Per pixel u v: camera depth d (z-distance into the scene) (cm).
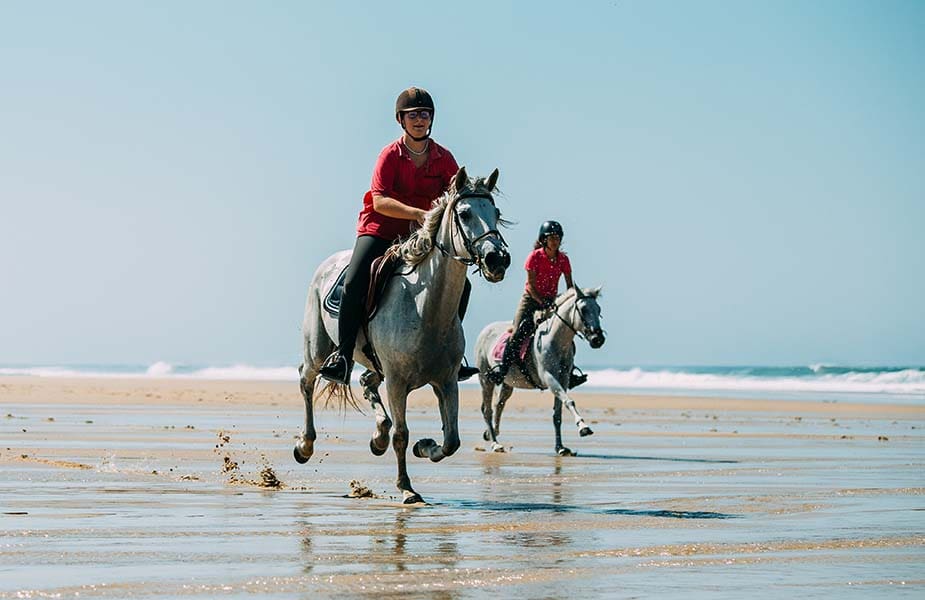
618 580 624
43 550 691
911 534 794
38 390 3544
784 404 3616
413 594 582
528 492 1073
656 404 3462
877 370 7700
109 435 1667
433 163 1023
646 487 1126
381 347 973
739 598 579
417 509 926
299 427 1984
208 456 1362
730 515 903
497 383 1695
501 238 892
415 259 954
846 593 594
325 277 1117
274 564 655
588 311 1593
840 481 1192
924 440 1909
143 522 810
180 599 563
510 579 622
